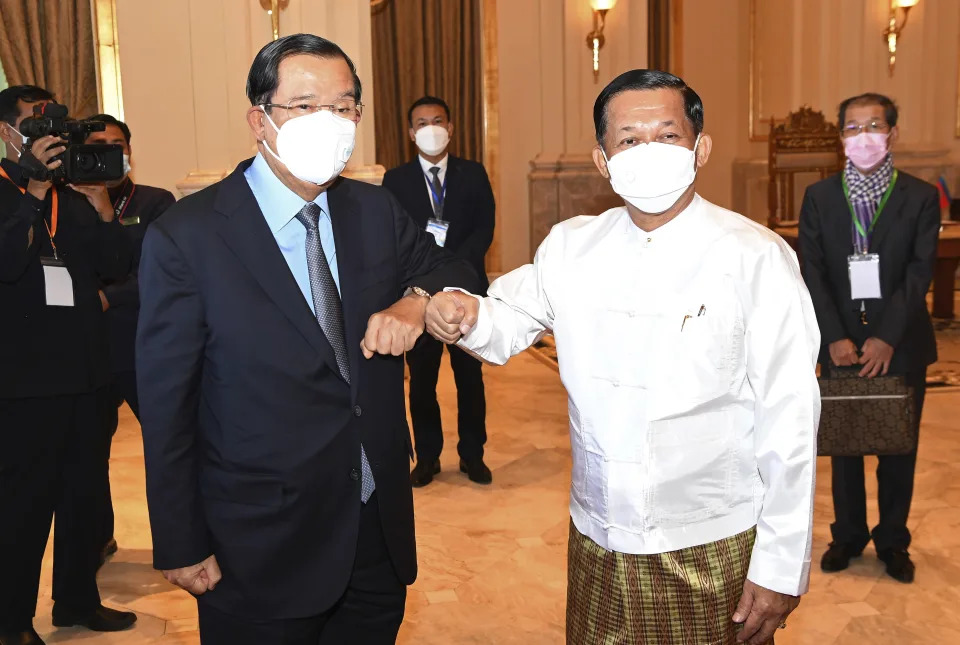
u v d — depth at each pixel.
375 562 1.91
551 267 1.73
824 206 3.19
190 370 1.69
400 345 1.71
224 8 6.45
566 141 9.41
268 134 1.69
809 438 1.53
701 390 1.57
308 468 1.73
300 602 1.75
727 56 10.73
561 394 6.14
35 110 2.49
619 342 1.62
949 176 9.82
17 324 2.64
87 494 2.92
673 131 1.56
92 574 2.99
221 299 1.68
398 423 1.87
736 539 1.63
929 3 9.65
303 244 1.79
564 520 3.92
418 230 2.03
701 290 1.58
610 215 1.73
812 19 9.95
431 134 4.32
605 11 9.21
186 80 6.46
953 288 8.34
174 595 3.27
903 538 3.29
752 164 10.60
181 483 1.70
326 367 1.74
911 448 3.04
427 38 8.98
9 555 2.66
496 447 4.99
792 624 2.95
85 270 2.82
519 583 3.31
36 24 7.14
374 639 1.97
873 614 3.02
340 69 1.68
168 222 1.70
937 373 6.31
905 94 9.74
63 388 2.71
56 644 2.91
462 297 1.81
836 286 3.19
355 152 6.69
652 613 1.63
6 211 2.55
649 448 1.58
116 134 3.56
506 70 9.28
